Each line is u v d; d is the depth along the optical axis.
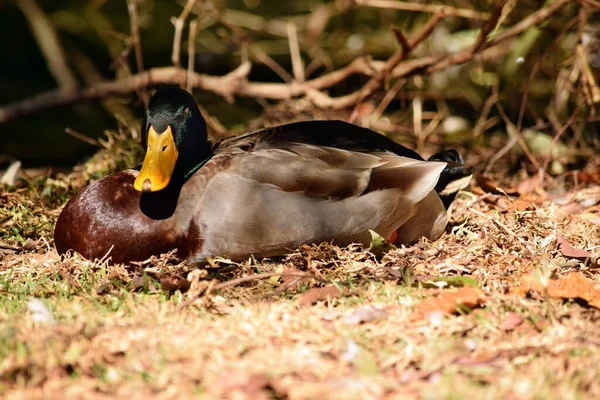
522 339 6.28
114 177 8.72
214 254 8.41
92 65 20.31
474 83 16.91
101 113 19.58
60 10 22.36
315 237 8.43
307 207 8.35
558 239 8.70
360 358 5.83
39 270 8.27
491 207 10.60
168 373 5.65
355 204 8.46
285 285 7.50
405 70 14.16
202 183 8.47
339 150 8.63
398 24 18.06
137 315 6.85
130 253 8.40
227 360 5.89
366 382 5.46
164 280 7.44
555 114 14.27
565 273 8.09
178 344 6.16
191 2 14.81
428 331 6.46
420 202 8.80
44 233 9.57
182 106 8.81
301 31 19.06
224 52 19.88
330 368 5.75
